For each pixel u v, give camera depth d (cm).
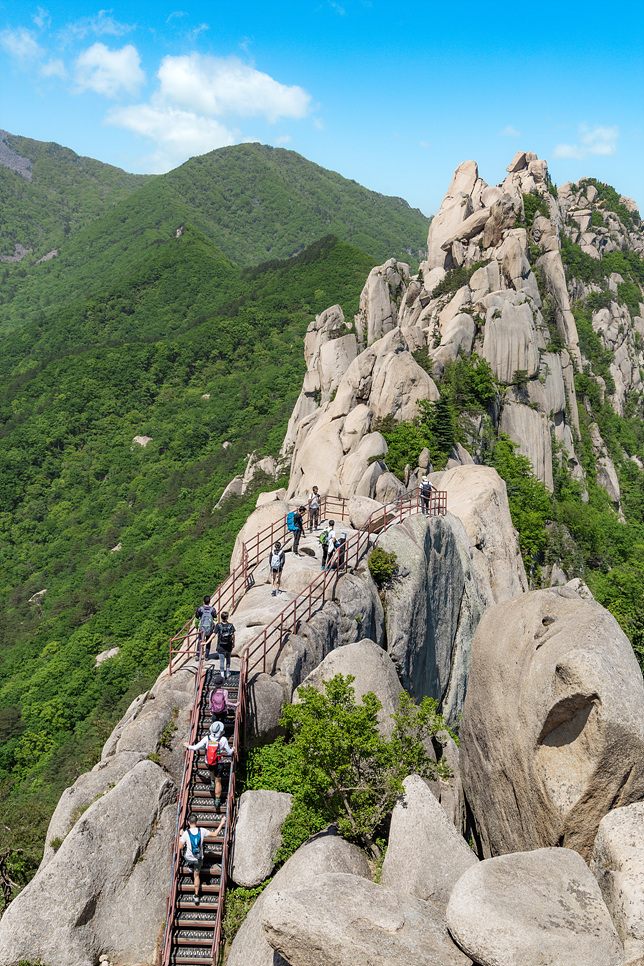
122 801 1605
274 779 1825
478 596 3566
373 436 5344
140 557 11394
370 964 1133
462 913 1131
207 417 16688
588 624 1597
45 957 1392
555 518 7162
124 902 1500
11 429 16600
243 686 1920
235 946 1387
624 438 12081
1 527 13850
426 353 7112
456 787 2039
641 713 1389
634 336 14612
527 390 7569
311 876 1397
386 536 2911
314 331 9506
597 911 1152
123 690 8162
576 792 1413
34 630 10394
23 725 7988
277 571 2553
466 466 4703
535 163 12281
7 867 3412
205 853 1579
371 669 2102
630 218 17425
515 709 1642
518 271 8144
